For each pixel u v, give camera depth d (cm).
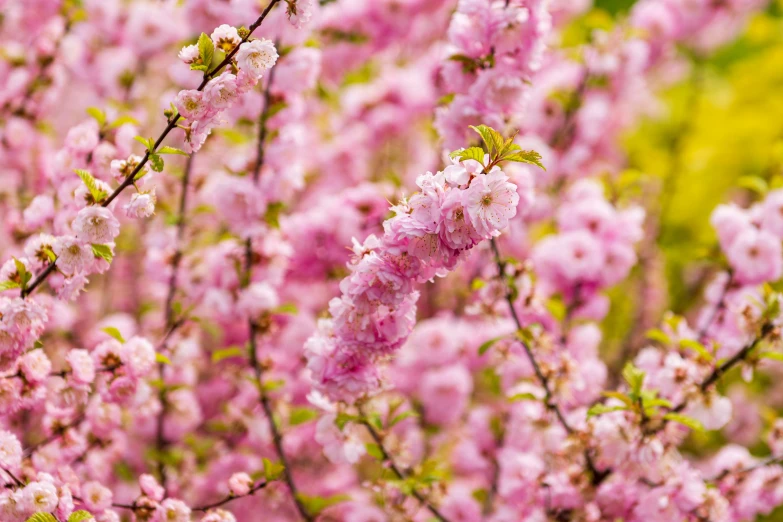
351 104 544
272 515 425
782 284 405
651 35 562
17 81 402
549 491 329
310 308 475
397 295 209
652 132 750
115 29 485
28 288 235
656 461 289
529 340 316
